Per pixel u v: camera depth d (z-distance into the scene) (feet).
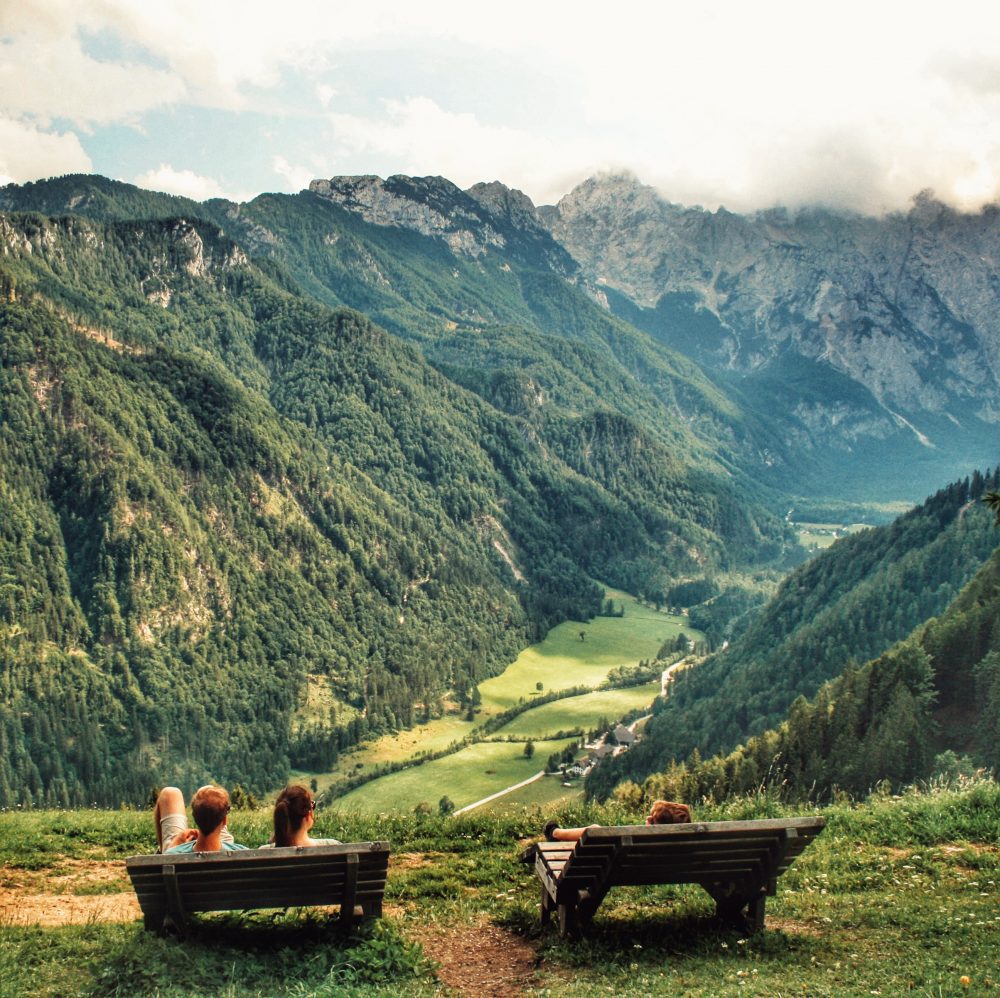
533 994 43.83
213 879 45.29
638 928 52.39
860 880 62.49
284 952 46.24
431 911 58.95
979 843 69.56
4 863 70.79
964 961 46.06
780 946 49.52
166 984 41.19
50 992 41.11
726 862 50.34
